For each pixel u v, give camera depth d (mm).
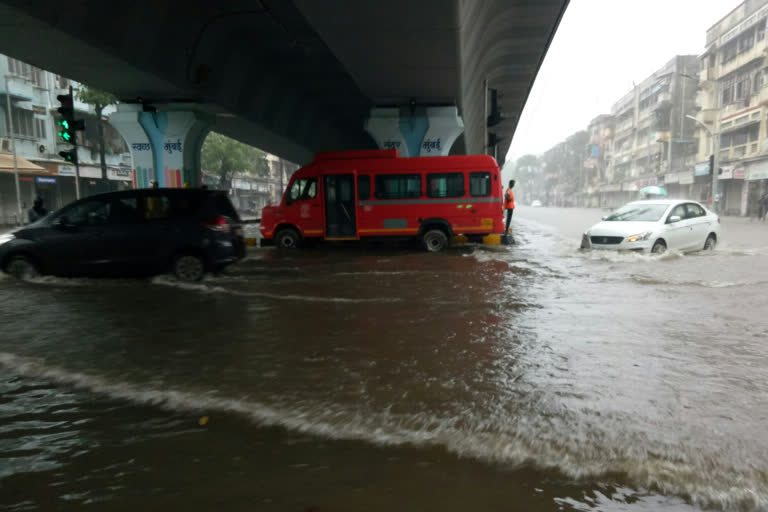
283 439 2955
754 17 35500
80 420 3256
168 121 20125
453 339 5141
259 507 2307
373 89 18203
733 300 6953
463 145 36438
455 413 3291
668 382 3848
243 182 63750
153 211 9164
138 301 7270
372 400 3529
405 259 12461
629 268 10086
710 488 2398
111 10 13164
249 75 21359
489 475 2545
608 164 80750
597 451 2760
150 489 2467
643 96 63656
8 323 5922
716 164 33906
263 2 14352
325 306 6863
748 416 3213
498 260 11828
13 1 10797
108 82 17203
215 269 9227
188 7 15352
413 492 2406
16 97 30984
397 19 11531
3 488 2496
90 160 37594
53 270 9094
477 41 16641
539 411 3312
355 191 14977
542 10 16703
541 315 6188
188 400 3551
